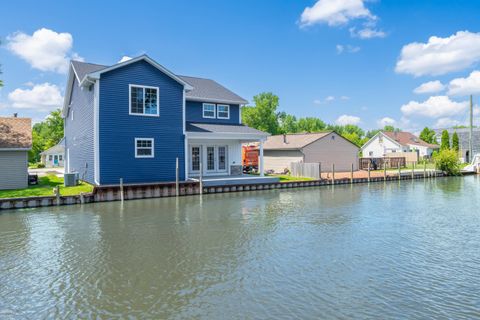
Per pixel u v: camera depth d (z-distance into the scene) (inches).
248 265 305.9
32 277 280.4
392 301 234.2
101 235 414.6
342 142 1365.7
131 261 318.0
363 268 298.4
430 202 697.0
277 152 1343.5
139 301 235.0
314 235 414.0
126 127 732.7
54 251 350.3
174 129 793.6
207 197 759.1
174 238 399.5
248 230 439.5
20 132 805.9
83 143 840.3
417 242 383.9
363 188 985.5
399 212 575.5
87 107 789.9
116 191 690.2
